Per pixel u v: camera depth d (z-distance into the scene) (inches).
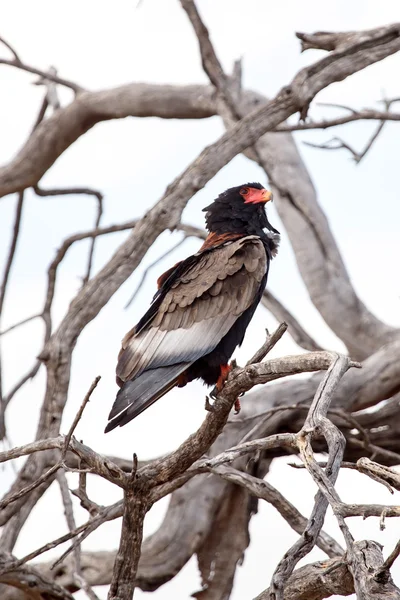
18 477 507.5
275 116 565.6
